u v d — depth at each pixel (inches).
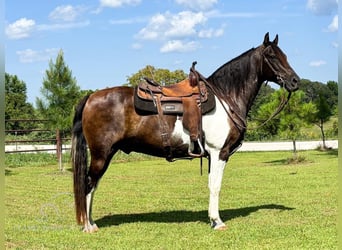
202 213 290.5
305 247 208.7
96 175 234.8
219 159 241.6
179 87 240.7
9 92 1151.0
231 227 246.8
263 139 1131.9
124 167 645.3
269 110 669.3
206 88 239.5
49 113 612.7
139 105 230.2
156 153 239.6
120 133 231.8
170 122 232.7
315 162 648.4
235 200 339.3
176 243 215.9
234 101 245.0
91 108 231.9
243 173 529.0
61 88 611.8
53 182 480.7
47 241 222.7
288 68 243.0
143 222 262.7
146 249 207.2
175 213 291.7
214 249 206.4
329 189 387.5
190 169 602.5
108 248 209.3
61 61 617.0
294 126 661.9
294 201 330.6
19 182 480.4
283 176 492.4
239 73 247.0
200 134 233.8
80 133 235.9
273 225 251.4
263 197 351.9
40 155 756.6
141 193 386.0
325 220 263.0
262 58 246.7
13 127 1063.6
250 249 206.2
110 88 239.6
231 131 239.5
